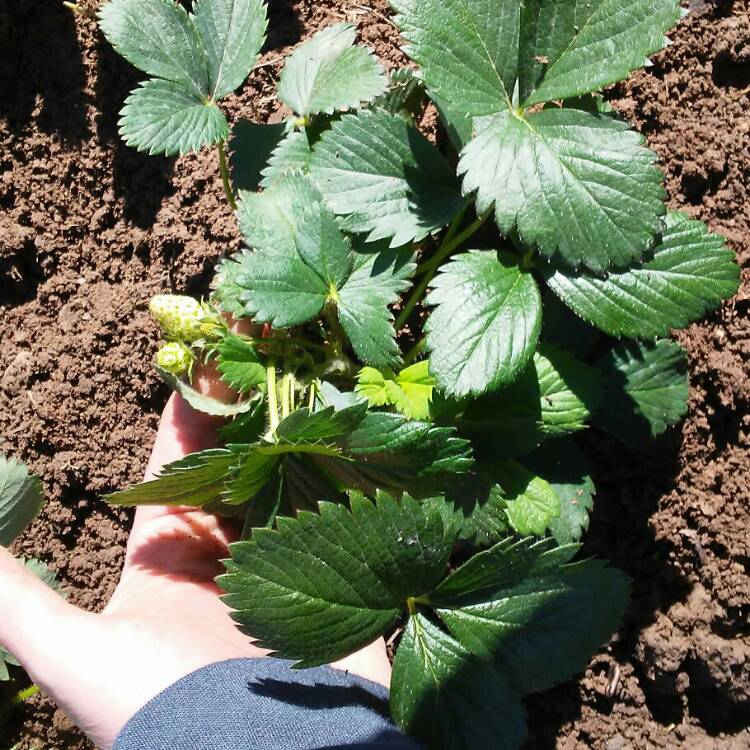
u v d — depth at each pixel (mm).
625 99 391
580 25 297
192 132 337
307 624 280
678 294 312
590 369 327
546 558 293
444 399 317
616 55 296
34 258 438
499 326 303
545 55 300
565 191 300
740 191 383
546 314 356
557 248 300
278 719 283
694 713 381
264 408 331
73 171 436
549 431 323
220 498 334
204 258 417
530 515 320
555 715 387
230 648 325
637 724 381
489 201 299
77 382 426
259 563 275
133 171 433
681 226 318
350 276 323
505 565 295
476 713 296
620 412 356
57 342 429
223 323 325
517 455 331
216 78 345
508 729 295
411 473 303
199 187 422
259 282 308
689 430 377
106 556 423
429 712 296
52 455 426
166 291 424
